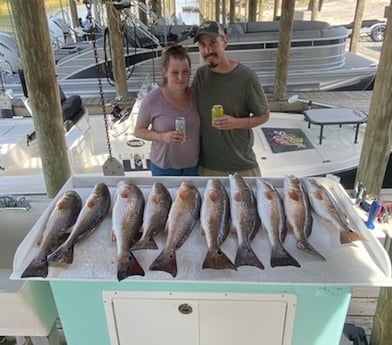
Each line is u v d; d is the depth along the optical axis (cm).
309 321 122
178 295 118
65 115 335
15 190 280
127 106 454
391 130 205
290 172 291
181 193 134
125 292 118
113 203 137
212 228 122
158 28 546
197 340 127
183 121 176
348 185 305
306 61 572
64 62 569
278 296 116
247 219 126
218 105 180
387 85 195
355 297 193
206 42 178
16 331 134
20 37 208
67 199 135
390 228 135
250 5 814
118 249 116
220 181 146
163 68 181
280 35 509
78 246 120
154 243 120
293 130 365
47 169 240
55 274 112
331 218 129
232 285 115
